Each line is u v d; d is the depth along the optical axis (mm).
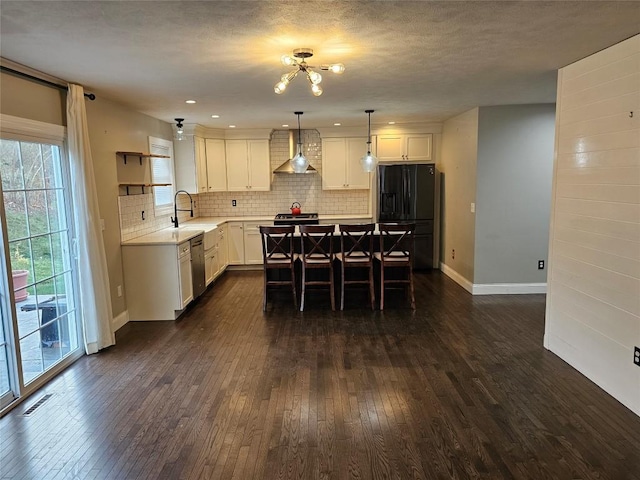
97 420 2945
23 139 3322
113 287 4711
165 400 3201
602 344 3270
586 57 3326
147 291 5004
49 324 3648
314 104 5246
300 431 2783
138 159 5473
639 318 2893
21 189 3324
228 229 7578
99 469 2443
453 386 3355
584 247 3455
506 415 2943
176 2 2146
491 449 2578
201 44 2820
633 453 2523
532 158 5680
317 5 2229
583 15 2432
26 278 3371
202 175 7305
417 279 6832
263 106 5293
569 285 3682
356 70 3627
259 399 3197
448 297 5793
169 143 6719
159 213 6180
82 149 3910
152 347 4230
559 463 2445
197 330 4691
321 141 7777
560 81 3695
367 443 2648
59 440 2721
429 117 6676
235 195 8148
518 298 5707
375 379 3484
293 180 8094
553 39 2869
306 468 2428
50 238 3686
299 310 5340
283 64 3252
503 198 5746
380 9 2301
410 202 7328
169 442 2686
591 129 3318
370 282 5324
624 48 2934
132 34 2611
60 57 3061
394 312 5199
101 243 4152
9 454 2586
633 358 2957
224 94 4473
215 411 3039
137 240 5051
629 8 2324
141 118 5629
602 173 3209
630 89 2902
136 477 2373
